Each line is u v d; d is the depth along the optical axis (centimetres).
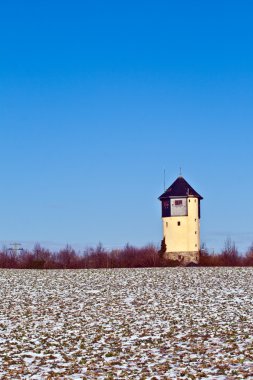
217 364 2798
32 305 5088
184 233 13500
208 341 3397
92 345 3400
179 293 5688
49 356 3117
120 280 6938
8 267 11662
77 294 5766
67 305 5059
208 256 12762
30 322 4250
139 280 6888
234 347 3175
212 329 3778
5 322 4262
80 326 4059
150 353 3136
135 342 3456
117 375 2677
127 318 4338
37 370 2814
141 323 4112
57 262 12006
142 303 5088
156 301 5184
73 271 8575
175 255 13388
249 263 12175
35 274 8000
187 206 13562
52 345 3422
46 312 4697
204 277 7100
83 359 3020
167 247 13550
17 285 6594
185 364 2836
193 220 13638
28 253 12262
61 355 3145
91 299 5397
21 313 4659
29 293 5881
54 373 2738
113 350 3244
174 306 4862
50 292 5944
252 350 3070
